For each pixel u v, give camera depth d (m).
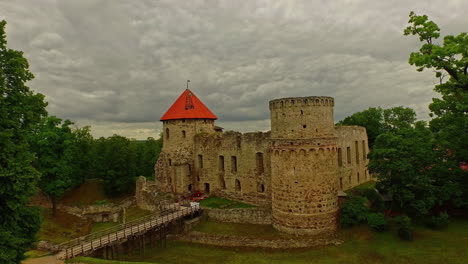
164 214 39.88
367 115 68.50
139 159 70.38
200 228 39.69
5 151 20.55
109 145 61.25
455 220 35.84
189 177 55.69
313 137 33.94
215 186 53.22
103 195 59.75
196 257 33.06
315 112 34.16
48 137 48.38
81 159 61.84
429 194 33.72
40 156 48.75
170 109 58.59
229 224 40.19
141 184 51.94
